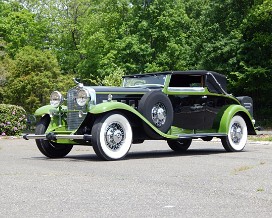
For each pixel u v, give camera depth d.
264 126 28.36
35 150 10.43
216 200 4.12
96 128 7.49
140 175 5.70
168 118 8.45
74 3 39.12
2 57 31.89
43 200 4.12
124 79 9.54
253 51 27.81
